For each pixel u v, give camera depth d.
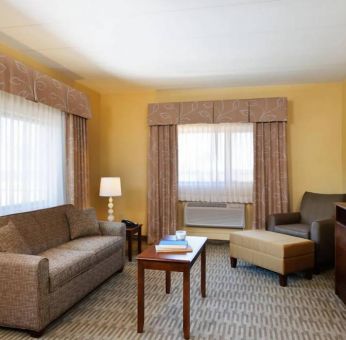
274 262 3.30
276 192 4.71
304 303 2.83
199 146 5.04
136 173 5.30
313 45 3.30
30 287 2.21
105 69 4.09
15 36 3.06
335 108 4.68
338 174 4.65
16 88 3.08
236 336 2.27
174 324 2.44
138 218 5.28
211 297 2.96
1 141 3.13
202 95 5.09
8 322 2.28
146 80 4.61
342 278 2.83
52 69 4.09
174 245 2.61
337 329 2.37
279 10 2.57
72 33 3.00
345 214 2.84
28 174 3.49
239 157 4.90
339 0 2.43
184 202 5.12
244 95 4.96
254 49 3.41
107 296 2.98
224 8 2.54
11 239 2.56
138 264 2.35
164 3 2.46
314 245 3.50
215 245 4.93
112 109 5.35
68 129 4.10
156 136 5.08
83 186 4.40
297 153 4.79
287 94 4.83
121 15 2.64
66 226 3.48
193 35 3.05
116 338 2.24
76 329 2.36
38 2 2.43
